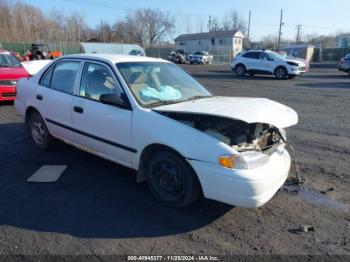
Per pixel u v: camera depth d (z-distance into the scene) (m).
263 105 3.81
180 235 3.30
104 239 3.20
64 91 4.89
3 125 7.21
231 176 3.23
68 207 3.77
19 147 5.71
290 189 4.36
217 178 3.30
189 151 3.43
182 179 3.61
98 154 4.48
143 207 3.81
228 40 65.81
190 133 3.48
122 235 3.27
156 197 3.92
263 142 3.85
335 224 3.55
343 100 11.60
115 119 4.07
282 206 3.90
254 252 3.06
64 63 5.06
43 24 67.25
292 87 15.75
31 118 5.63
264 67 20.94
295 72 19.91
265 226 3.48
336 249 3.12
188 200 3.63
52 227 3.38
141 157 3.90
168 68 4.88
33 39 61.31
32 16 65.25
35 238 3.19
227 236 3.30
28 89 5.58
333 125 7.86
